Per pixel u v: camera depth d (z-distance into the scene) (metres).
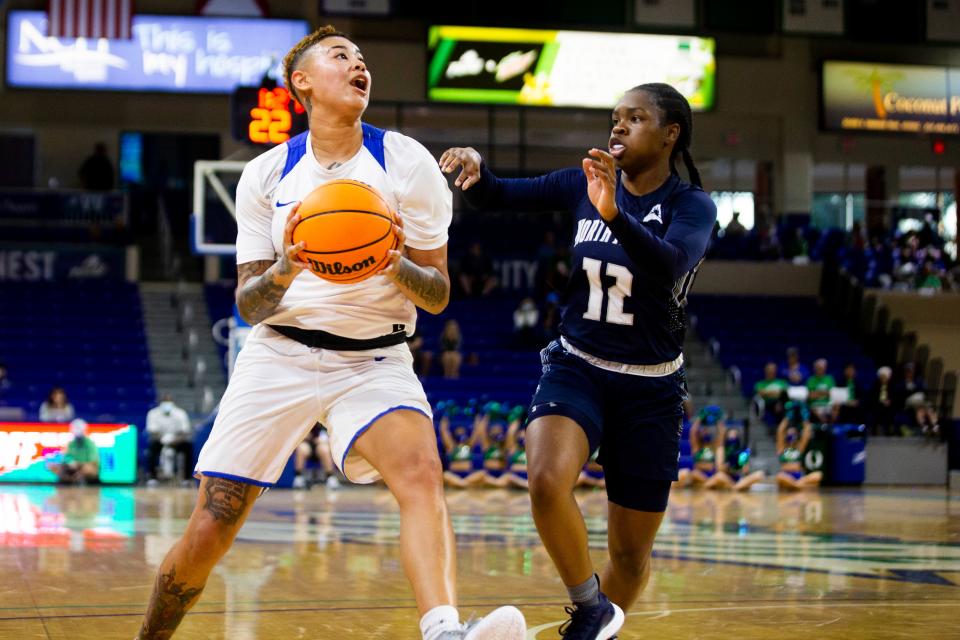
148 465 15.49
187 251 23.75
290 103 12.63
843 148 25.28
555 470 3.34
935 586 5.75
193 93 22.02
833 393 18.66
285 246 3.01
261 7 22.09
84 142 23.44
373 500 12.77
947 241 24.84
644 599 5.21
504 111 23.95
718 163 24.72
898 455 18.66
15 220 22.34
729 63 24.00
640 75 22.75
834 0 23.02
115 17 21.05
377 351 3.27
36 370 18.86
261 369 3.25
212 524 3.21
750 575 6.16
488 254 23.23
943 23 23.34
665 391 3.64
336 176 3.30
